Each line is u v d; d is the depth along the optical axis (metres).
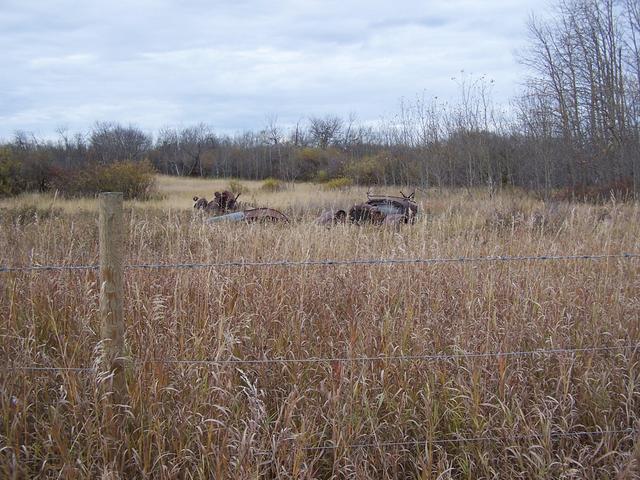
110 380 3.68
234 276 5.31
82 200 23.02
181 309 4.54
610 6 27.73
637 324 4.95
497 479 3.71
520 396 4.28
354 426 3.91
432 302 5.09
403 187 26.86
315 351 4.70
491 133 26.70
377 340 4.61
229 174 57.38
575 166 26.30
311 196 17.25
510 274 5.46
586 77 27.94
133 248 6.14
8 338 4.49
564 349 4.62
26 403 3.85
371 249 6.12
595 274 5.46
